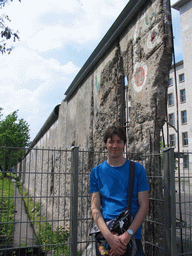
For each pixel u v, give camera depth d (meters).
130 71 4.05
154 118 3.31
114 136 2.19
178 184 2.81
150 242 3.10
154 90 3.34
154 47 3.42
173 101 27.03
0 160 3.21
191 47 18.75
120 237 1.88
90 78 6.04
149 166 3.28
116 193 2.10
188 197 2.83
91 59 5.83
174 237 2.52
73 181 3.28
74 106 7.56
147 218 3.23
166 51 3.26
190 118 18.41
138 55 3.83
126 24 4.25
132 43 4.05
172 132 26.11
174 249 2.50
